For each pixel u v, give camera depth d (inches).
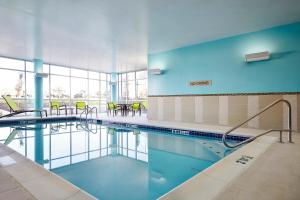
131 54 321.1
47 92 426.9
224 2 153.3
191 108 267.1
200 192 74.9
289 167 90.0
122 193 94.7
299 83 190.9
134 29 209.3
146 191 97.0
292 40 194.5
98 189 98.7
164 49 289.0
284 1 152.2
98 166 131.9
